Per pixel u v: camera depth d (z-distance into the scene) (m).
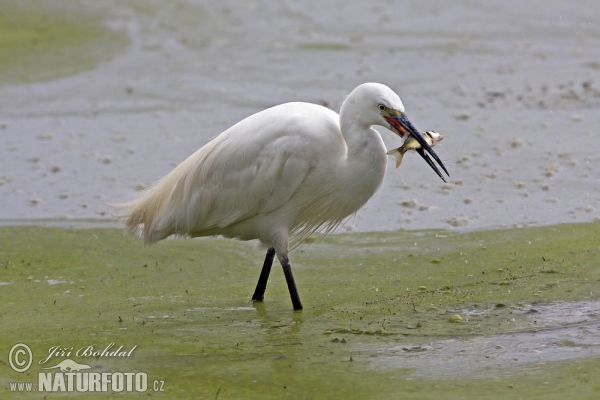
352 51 22.47
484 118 17.59
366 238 12.75
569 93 18.86
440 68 20.94
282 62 21.77
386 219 13.41
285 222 10.46
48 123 18.47
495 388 7.98
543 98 18.62
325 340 9.33
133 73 21.39
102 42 23.59
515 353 8.68
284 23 24.92
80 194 14.95
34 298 11.08
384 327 9.55
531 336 9.05
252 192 10.30
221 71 21.30
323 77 20.55
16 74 21.47
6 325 10.14
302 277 11.52
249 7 26.34
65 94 20.16
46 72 21.58
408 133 9.90
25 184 15.42
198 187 10.55
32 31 24.22
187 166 10.67
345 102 10.14
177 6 26.44
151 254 12.60
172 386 8.41
